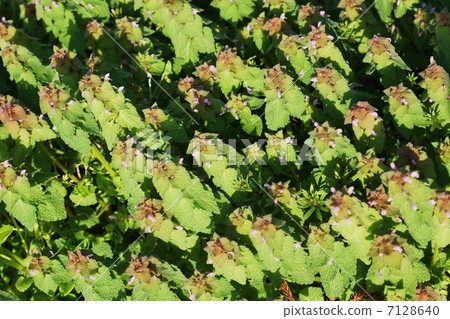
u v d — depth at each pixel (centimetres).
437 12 75
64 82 71
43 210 67
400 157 66
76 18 78
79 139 67
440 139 68
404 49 77
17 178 66
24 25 80
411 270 64
